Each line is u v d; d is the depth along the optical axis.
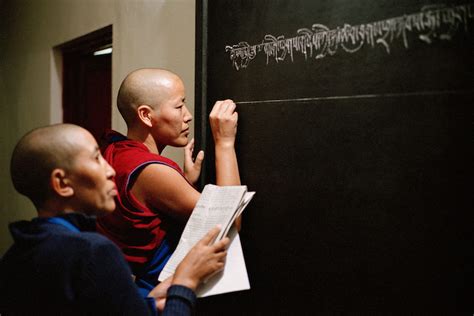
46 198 0.99
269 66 1.35
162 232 1.36
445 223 0.99
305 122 1.25
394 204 1.07
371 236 1.11
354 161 1.15
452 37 0.97
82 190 0.99
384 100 1.09
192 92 1.75
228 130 1.42
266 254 1.34
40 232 0.95
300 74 1.26
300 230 1.26
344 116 1.17
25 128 3.07
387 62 1.08
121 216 1.33
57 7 2.68
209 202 1.26
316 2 1.22
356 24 1.13
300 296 1.25
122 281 0.94
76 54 2.81
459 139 0.97
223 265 1.16
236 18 1.45
